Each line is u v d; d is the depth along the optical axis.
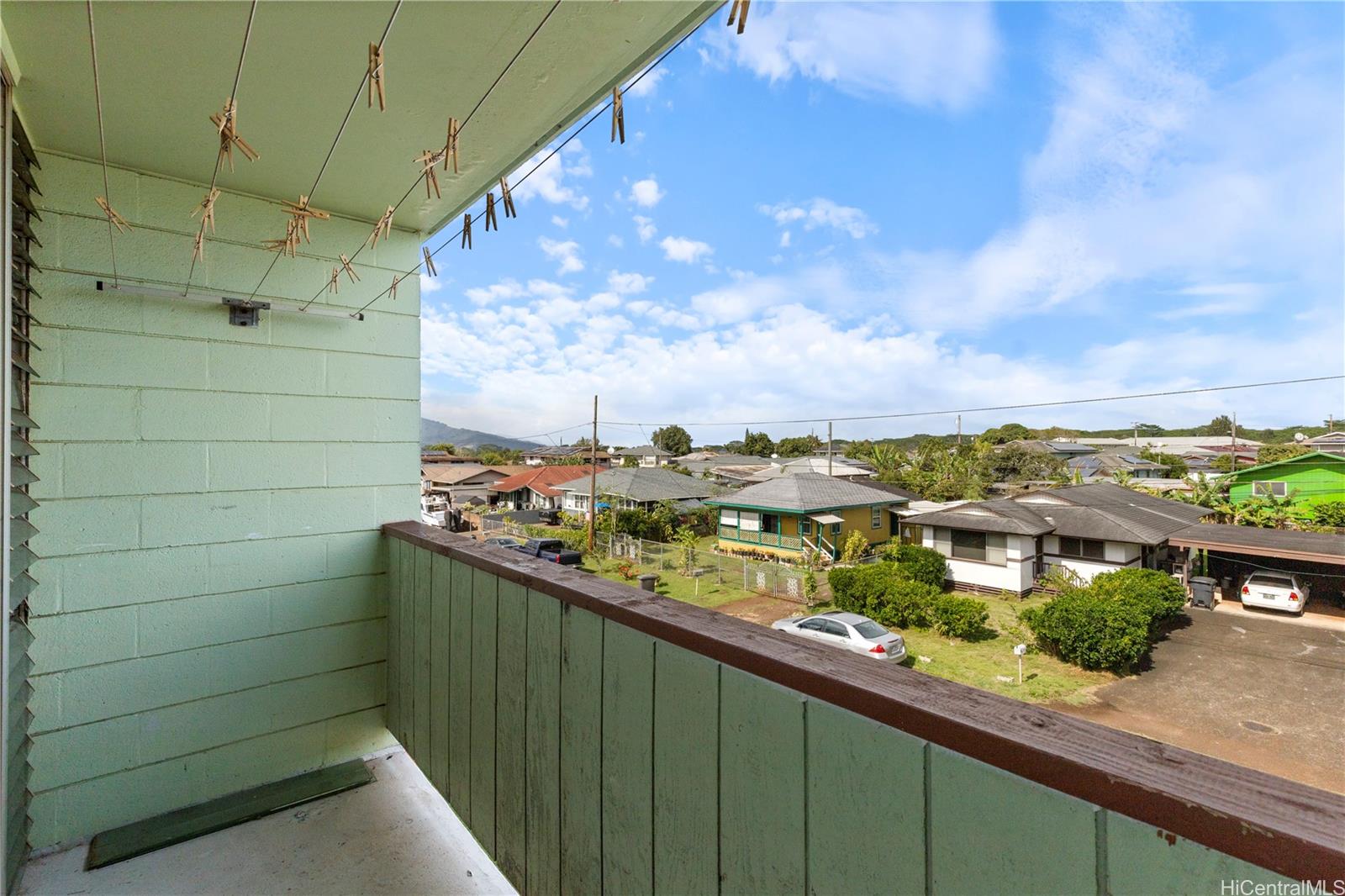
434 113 1.57
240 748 2.06
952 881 0.54
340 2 1.13
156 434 1.91
